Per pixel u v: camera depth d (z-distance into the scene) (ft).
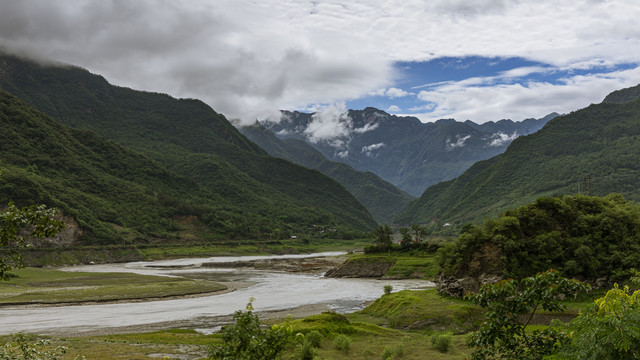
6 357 36.63
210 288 337.31
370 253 517.96
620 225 252.62
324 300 292.81
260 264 572.92
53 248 591.37
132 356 127.44
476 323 190.19
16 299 270.26
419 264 443.73
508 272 245.04
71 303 268.82
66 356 124.06
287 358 122.72
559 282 38.47
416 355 125.70
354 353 130.72
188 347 143.74
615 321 36.60
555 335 41.32
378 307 236.84
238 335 34.22
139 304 272.10
